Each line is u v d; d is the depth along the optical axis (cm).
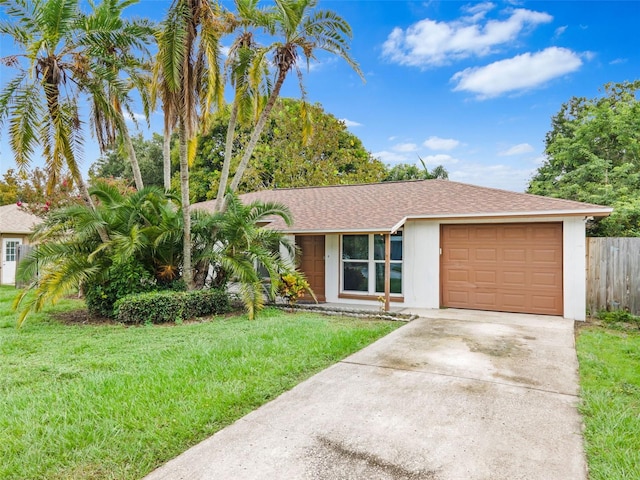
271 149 2769
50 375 486
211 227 977
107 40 892
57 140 820
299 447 314
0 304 1116
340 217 1084
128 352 589
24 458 291
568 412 377
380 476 275
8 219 1969
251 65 1028
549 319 850
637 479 268
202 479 272
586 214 838
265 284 1117
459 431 341
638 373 487
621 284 877
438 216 967
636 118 1736
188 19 850
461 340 660
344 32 980
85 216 856
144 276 909
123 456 297
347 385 449
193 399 396
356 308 984
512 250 934
